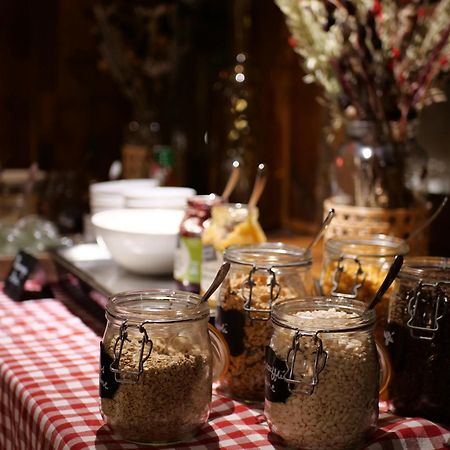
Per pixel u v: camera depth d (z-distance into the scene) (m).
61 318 1.64
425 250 1.51
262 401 1.16
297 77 2.51
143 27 2.90
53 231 2.17
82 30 3.53
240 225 1.41
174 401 0.99
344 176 1.49
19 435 1.21
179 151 2.89
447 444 1.04
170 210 1.86
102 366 1.02
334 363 0.95
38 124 3.59
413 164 1.48
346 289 1.19
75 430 1.05
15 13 3.51
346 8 1.40
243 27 2.60
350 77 1.46
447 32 1.41
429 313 1.06
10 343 1.46
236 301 1.15
